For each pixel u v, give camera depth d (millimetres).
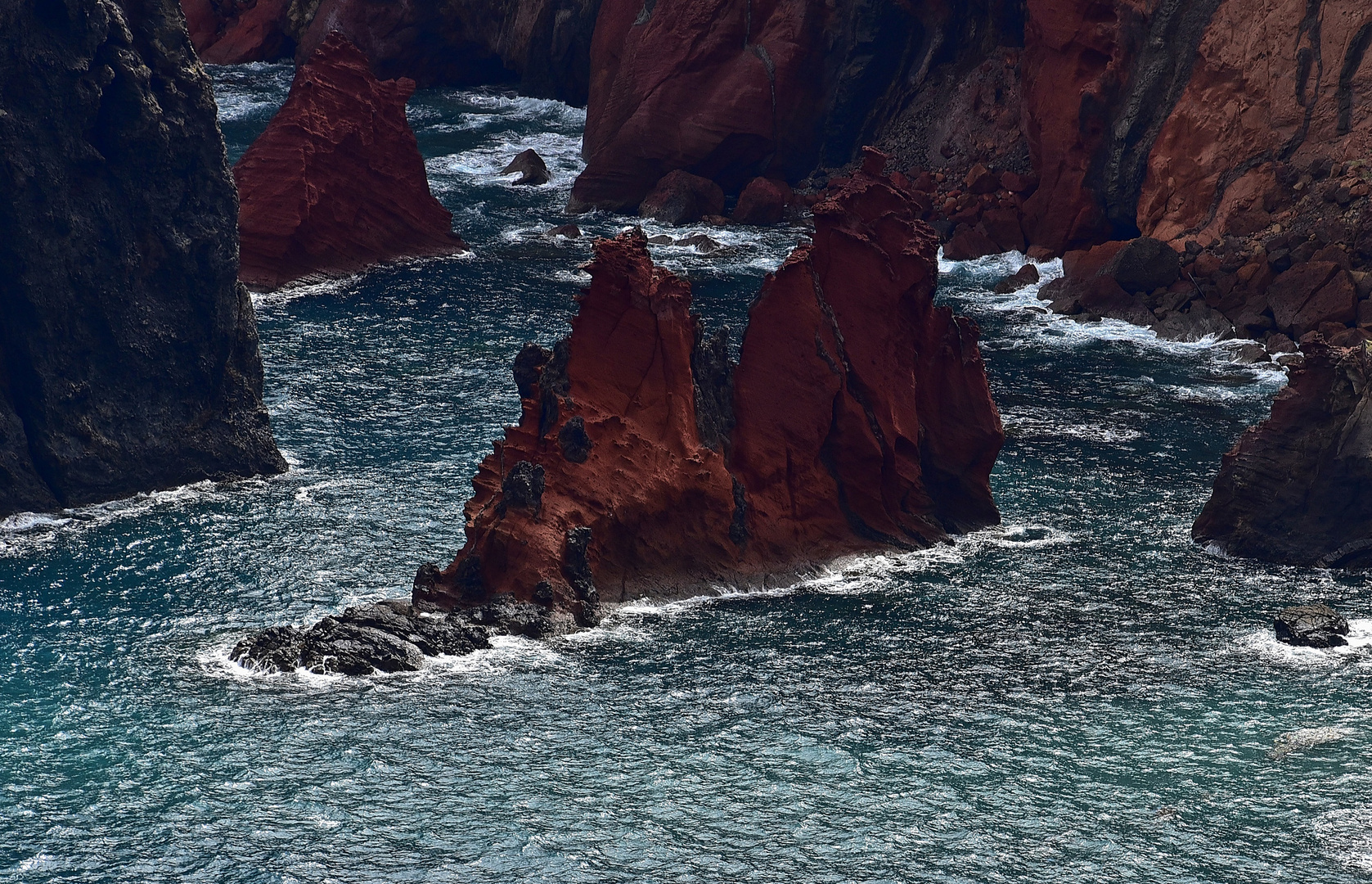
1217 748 113062
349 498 156000
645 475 137125
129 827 103062
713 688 120625
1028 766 110938
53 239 153125
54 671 121562
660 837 102875
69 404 155125
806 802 106750
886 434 147125
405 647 123438
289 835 102500
